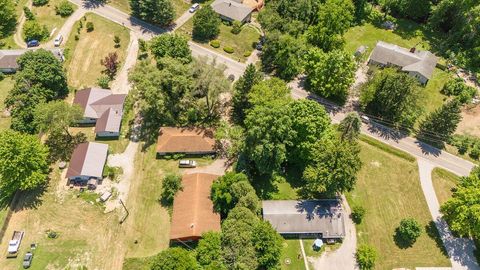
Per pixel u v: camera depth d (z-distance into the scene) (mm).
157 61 122625
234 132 110062
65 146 108750
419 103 115188
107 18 150250
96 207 96812
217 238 84562
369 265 88688
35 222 93750
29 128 109375
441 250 93062
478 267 90688
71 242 90625
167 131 110750
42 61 116312
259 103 104562
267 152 93938
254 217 87375
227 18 150250
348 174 90250
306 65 125312
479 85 132750
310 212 93938
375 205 100625
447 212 94375
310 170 93938
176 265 77750
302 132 99062
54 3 155375
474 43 140875
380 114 121312
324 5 140750
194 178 97688
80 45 138875
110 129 110375
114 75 129125
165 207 97250
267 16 137625
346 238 93750
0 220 93000
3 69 127125
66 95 122625
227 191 92375
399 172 107875
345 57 117250
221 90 108125
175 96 113312
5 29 143625
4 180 92562
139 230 93062
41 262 87125
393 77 112500
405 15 159750
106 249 89875
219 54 138750
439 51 145250
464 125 121188
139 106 116188
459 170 109062
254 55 139500
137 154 108000
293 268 88500
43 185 100188
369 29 154875
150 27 147750
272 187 101938
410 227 92062
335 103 125188
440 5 145875
